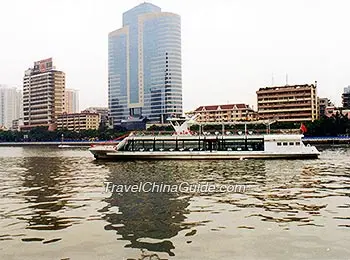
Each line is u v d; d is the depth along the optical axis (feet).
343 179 123.85
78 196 95.61
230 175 136.87
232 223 67.10
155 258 50.44
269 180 122.31
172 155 216.13
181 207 80.43
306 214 73.41
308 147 215.51
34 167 187.62
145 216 72.69
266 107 601.62
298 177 129.59
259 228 63.87
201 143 221.05
